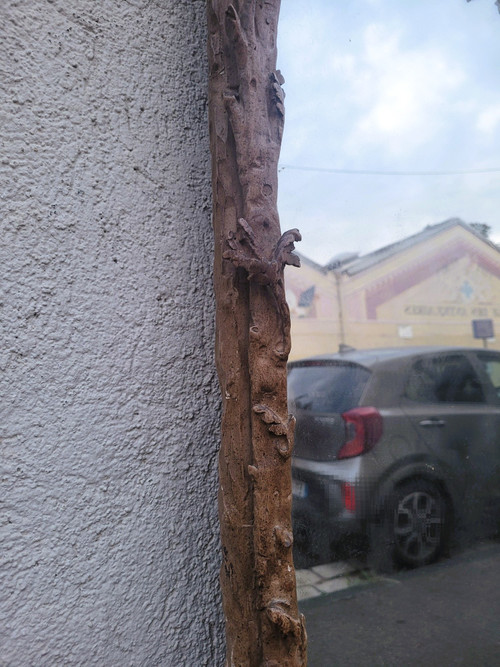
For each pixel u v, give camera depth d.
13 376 1.30
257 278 1.36
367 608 2.67
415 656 2.33
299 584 2.66
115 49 1.51
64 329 1.37
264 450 1.36
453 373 4.02
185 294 1.57
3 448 1.27
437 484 3.36
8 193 1.32
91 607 1.35
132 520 1.43
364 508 3.00
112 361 1.43
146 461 1.46
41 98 1.38
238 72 1.45
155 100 1.57
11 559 1.27
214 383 1.60
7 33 1.34
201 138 1.65
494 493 3.55
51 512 1.32
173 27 1.63
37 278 1.34
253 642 1.32
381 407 3.50
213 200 1.50
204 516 1.54
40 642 1.28
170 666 1.45
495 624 2.60
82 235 1.41
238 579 1.33
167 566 1.47
